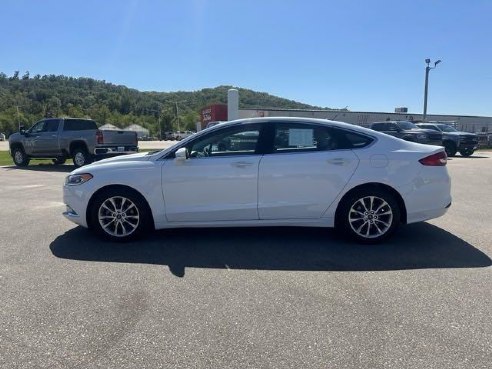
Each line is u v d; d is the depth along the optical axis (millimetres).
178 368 2934
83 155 17141
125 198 5832
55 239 6051
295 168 5672
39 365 2969
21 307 3857
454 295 4105
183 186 5750
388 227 5746
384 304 3910
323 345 3215
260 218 5758
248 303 3943
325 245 5766
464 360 3016
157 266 4949
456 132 26109
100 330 3443
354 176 5672
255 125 5855
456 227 6734
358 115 42219
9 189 10898
